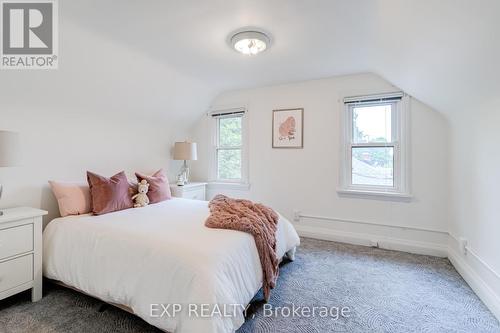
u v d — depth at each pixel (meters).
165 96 3.29
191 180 4.22
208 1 1.68
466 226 2.26
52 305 1.88
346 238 3.18
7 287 1.78
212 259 1.44
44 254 2.03
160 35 2.14
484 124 1.93
